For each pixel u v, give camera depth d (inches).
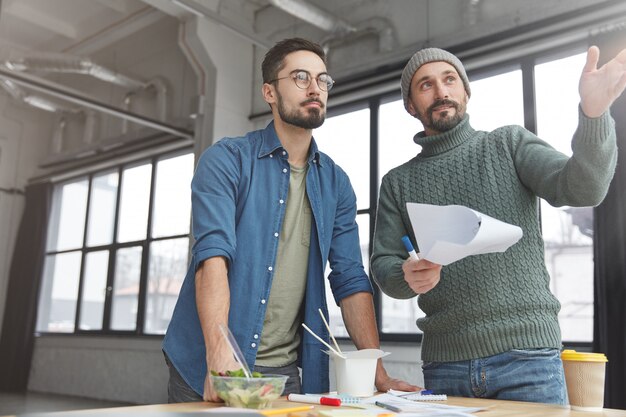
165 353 49.2
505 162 53.6
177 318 49.8
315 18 187.3
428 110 57.5
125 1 252.5
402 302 231.8
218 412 29.0
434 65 57.6
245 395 34.3
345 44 199.5
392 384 51.0
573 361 38.6
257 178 51.8
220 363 39.6
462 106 57.7
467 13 167.6
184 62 255.9
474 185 54.3
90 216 294.0
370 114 188.7
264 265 50.4
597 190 43.5
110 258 272.1
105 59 291.3
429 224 38.3
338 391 45.4
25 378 289.9
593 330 133.6
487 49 161.5
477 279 51.4
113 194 300.7
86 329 274.4
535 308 49.7
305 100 50.7
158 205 258.4
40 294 298.2
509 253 51.2
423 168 58.1
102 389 255.6
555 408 39.0
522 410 37.3
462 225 37.3
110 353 256.4
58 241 312.8
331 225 55.5
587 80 40.1
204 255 44.6
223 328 38.1
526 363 48.0
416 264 41.5
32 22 263.9
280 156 53.3
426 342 55.4
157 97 258.8
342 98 194.2
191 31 214.7
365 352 44.0
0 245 313.0
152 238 255.9
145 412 28.9
